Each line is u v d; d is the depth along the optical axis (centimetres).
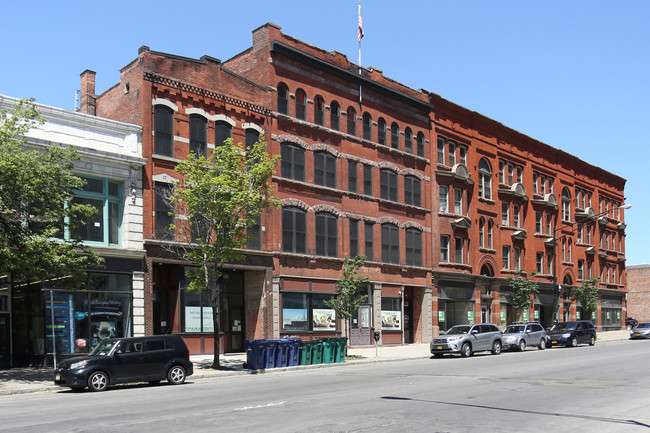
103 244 2655
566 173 5897
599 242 6397
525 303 4788
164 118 2920
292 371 2511
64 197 2108
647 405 1381
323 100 3666
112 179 2714
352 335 3662
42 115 2514
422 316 4156
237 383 2003
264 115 3325
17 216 2073
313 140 3566
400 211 4056
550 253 5503
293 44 3544
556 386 1758
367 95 3941
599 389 1678
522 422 1169
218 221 2522
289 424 1152
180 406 1419
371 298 3812
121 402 1527
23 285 2564
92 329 2564
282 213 3350
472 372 2223
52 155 2097
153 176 2823
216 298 2533
